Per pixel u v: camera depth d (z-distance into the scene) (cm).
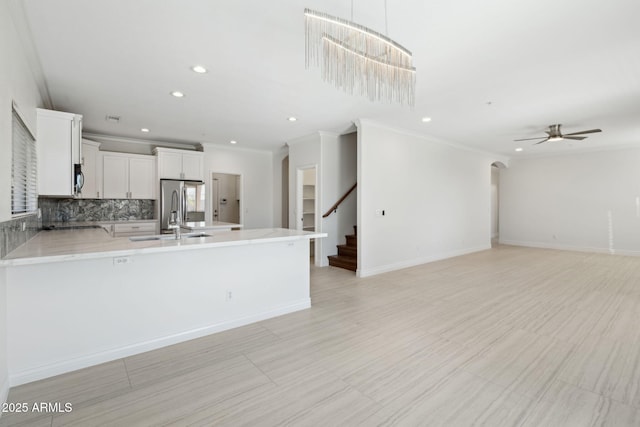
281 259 346
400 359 245
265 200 773
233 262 310
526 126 543
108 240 293
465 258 695
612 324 314
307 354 253
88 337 235
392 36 252
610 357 246
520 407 186
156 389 204
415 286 461
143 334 259
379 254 547
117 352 246
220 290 301
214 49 273
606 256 713
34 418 176
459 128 559
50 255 204
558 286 459
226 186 867
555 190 834
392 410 184
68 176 345
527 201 886
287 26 239
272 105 420
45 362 218
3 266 194
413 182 608
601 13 221
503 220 938
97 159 561
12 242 224
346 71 228
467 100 405
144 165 614
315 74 322
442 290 440
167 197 600
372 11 219
